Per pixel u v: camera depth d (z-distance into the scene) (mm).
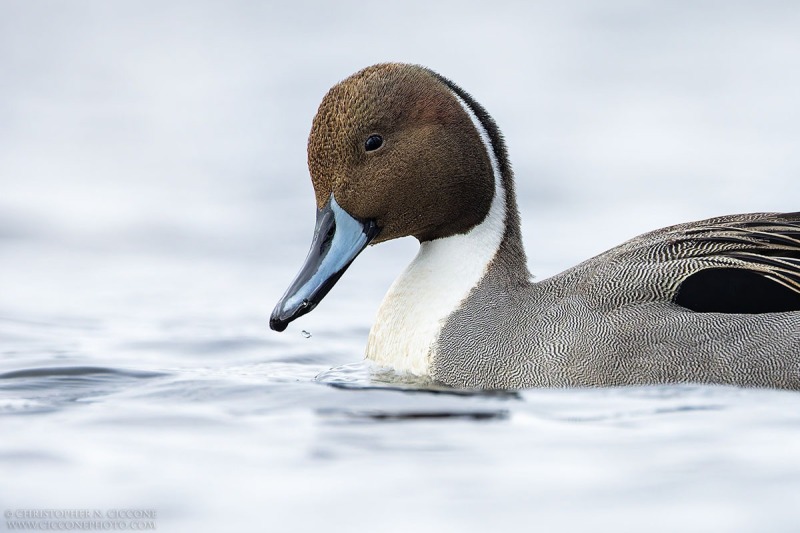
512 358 12219
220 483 9055
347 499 8758
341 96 12820
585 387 11914
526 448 9820
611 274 12453
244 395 11773
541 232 21000
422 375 12688
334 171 12844
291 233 21844
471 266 13008
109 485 9023
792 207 21797
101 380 12852
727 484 8953
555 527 8281
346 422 10648
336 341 15805
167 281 19203
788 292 12031
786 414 10664
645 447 9789
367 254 20609
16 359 14148
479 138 13086
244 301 18000
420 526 8305
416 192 12898
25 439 10094
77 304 17672
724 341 11820
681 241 12555
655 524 8320
